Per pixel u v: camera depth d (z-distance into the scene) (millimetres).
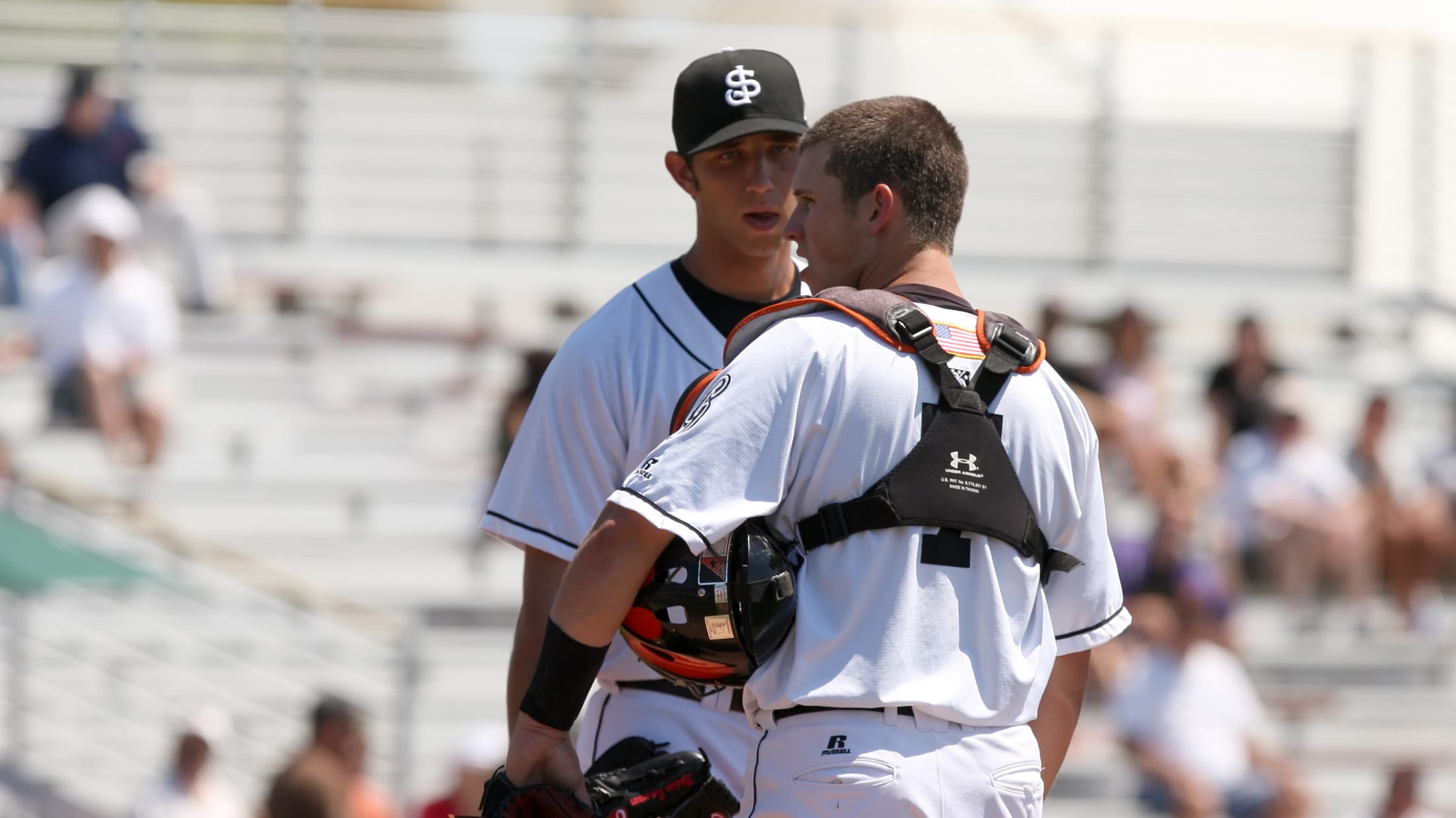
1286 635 33469
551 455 10883
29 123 40938
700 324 11031
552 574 10938
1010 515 8586
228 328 37500
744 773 10523
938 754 8391
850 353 8469
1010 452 8695
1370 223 48000
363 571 33312
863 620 8422
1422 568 34531
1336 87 48188
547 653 8797
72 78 36500
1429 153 48188
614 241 43875
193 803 25891
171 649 30469
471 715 30297
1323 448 37469
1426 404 42219
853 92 44938
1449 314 46156
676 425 9219
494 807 8914
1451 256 48062
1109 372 35281
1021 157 46281
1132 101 47406
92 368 33250
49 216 36219
